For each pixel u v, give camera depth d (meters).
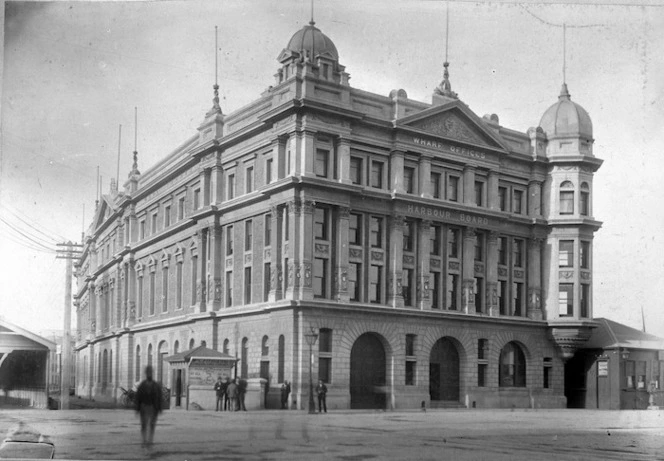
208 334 50.75
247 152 51.22
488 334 57.84
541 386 59.53
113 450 23.78
